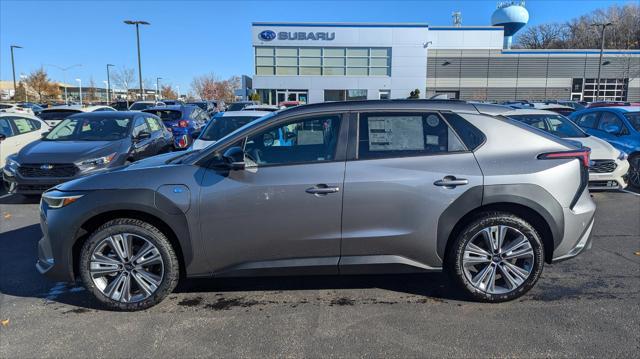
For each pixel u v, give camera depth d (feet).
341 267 12.48
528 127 12.97
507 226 12.35
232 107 80.23
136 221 12.34
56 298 13.55
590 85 142.41
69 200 12.33
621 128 30.55
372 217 12.22
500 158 12.42
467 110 12.90
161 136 33.86
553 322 11.78
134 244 12.60
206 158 12.58
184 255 12.37
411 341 10.95
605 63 140.87
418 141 12.62
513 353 10.39
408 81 121.08
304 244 12.30
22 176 24.80
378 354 10.41
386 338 11.10
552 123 28.60
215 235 12.25
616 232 19.92
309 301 13.25
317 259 12.46
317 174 12.18
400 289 14.03
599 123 32.53
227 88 246.68
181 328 11.67
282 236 12.25
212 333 11.41
